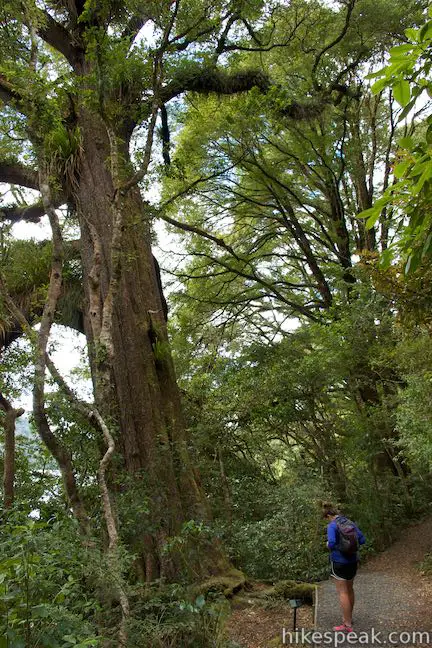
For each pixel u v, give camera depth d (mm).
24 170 12961
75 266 13367
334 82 16828
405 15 15688
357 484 14055
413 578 9352
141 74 8617
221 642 5586
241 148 16422
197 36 9586
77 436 7562
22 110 7496
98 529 6941
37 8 7574
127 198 11641
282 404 14875
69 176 11469
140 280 11703
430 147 3455
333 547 6727
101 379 7074
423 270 6449
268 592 8773
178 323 20219
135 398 10633
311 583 9492
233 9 10039
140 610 5582
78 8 12805
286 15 16109
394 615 7078
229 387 15711
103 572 4801
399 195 3652
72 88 8227
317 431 15141
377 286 7070
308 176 18656
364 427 13938
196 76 11445
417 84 3391
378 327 13078
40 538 3867
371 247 18172
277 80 15969
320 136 17031
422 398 9039
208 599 7992
